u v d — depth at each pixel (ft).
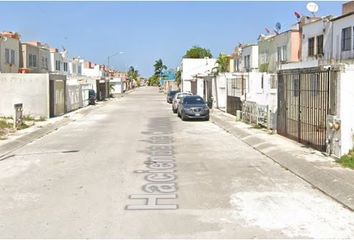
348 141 46.65
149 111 141.08
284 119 67.56
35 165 47.24
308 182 37.78
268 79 108.37
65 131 84.38
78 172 42.68
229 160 49.47
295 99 64.18
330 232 24.57
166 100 222.89
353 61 83.56
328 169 40.75
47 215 28.12
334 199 31.96
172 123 98.68
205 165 46.26
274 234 24.20
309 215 27.89
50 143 66.74
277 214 28.09
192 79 228.43
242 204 30.55
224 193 33.81
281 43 123.44
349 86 46.47
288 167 44.29
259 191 34.45
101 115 125.49
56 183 37.78
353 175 37.99
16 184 37.63
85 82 193.98
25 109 112.16
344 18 88.74
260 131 74.95
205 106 106.22
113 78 352.28
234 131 78.38
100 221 26.73
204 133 78.18
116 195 33.32
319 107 54.39
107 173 42.01
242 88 113.70
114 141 67.41
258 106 84.53
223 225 25.81
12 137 70.74
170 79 426.10
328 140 49.16
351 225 25.84
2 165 47.62
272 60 131.23
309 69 54.08
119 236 23.99
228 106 126.21
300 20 115.44
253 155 53.21
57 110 124.57
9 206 30.42
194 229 25.11
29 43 176.24
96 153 55.26
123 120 107.55
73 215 28.07
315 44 103.76
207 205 30.32
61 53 223.92
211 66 250.78
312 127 56.80
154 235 24.11
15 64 157.17
